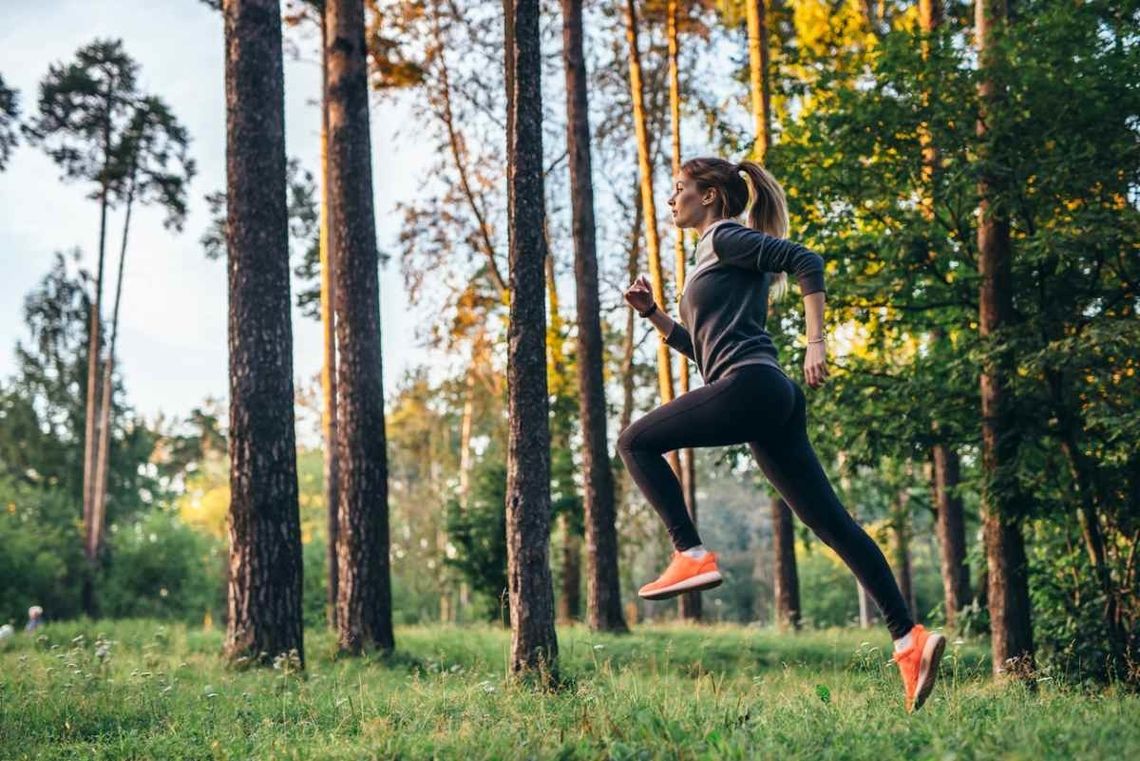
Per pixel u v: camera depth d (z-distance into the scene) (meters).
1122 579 12.50
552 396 25.61
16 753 6.14
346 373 14.55
